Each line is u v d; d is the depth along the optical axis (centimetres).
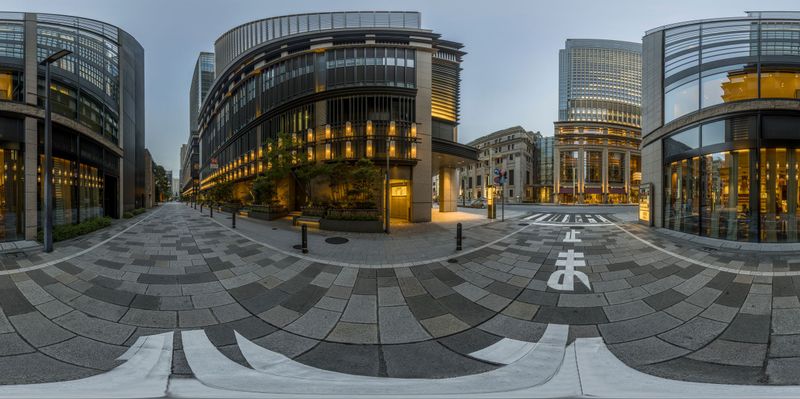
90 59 1742
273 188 2270
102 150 1825
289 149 2155
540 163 7281
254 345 441
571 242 1150
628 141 6831
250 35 3834
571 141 6669
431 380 358
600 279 711
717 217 1143
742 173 1077
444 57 2662
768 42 1127
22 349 416
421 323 510
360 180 1652
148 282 683
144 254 931
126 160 2483
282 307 568
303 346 441
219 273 756
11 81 1183
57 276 703
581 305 574
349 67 2097
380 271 777
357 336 470
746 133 1070
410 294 630
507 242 1168
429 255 948
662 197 1492
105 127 1927
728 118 1115
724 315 520
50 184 944
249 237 1284
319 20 2819
